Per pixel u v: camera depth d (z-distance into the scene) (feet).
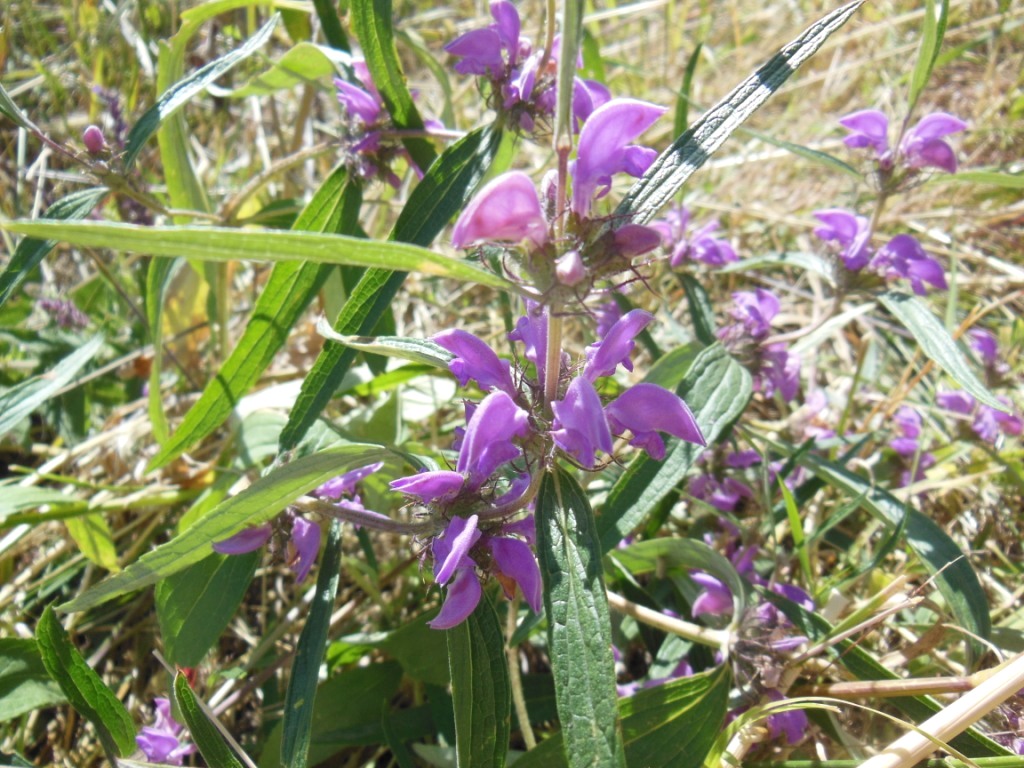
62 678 0.40
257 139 0.91
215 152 1.01
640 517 0.44
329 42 0.63
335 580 0.42
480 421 0.32
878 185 0.58
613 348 0.34
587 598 0.32
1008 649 0.51
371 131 0.57
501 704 0.37
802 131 1.02
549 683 0.52
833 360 0.84
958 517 0.65
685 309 0.85
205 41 1.06
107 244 0.26
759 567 0.58
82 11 1.00
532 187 0.28
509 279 0.33
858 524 0.65
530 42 0.50
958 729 0.39
